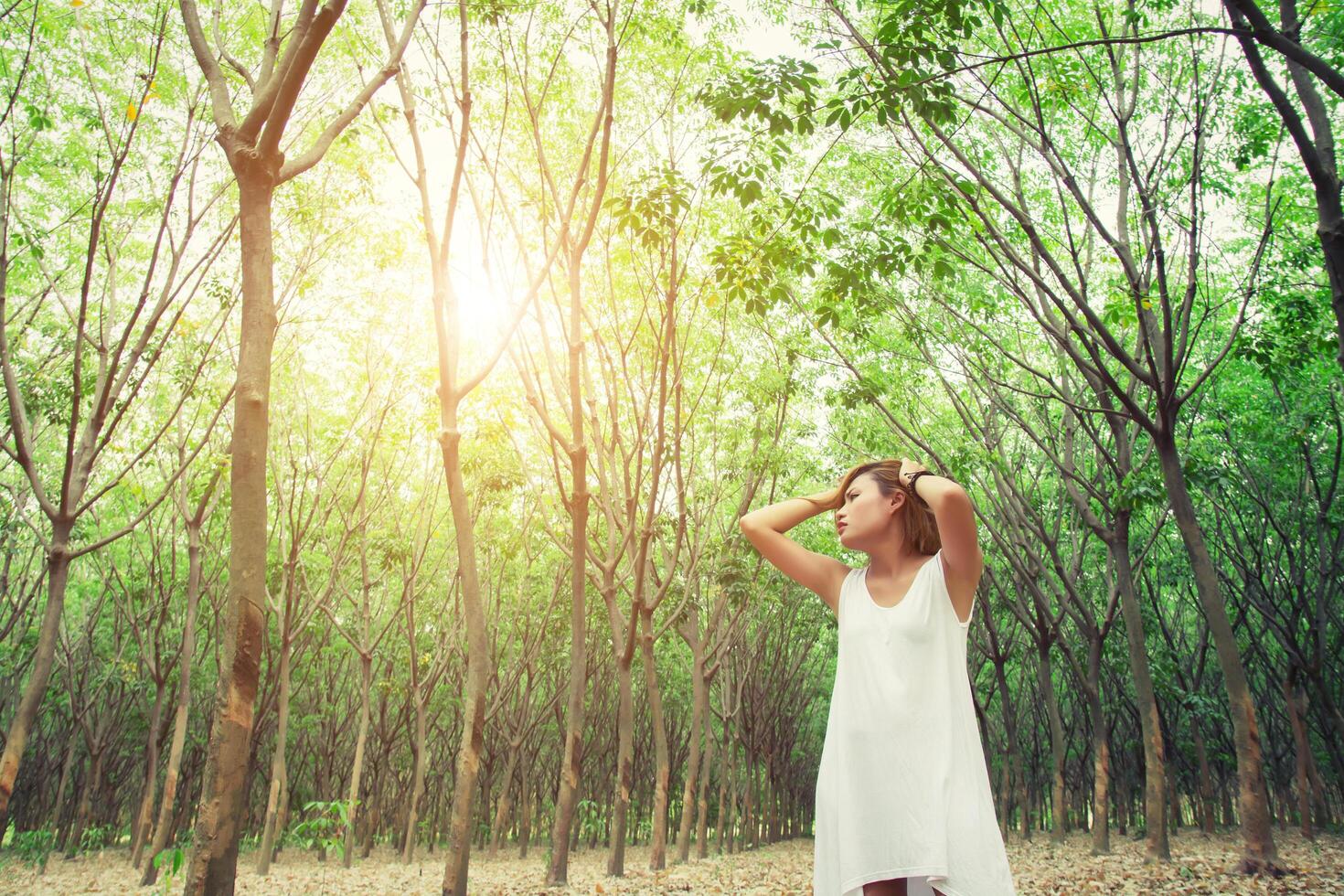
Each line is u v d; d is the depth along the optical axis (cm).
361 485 1970
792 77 822
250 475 484
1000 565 2505
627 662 1647
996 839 172
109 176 1032
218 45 675
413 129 874
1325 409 2075
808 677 3997
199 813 447
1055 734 2250
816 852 190
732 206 1437
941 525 186
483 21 1055
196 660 2747
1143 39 569
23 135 1120
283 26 1163
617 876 1623
